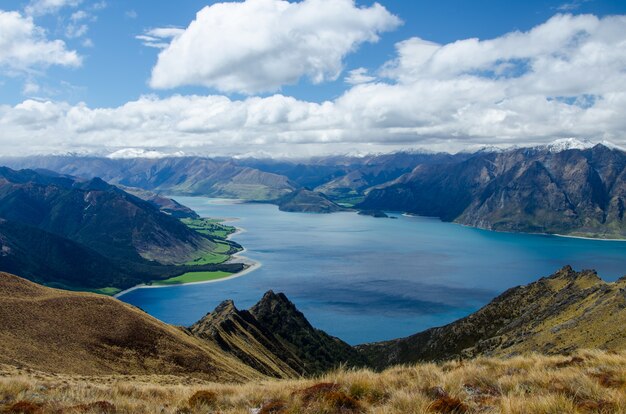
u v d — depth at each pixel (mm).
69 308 82062
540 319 124312
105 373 63656
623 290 95688
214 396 19547
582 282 140500
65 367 60438
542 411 13422
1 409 17750
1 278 86312
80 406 18172
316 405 16375
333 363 155000
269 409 16938
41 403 19312
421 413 14406
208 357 85250
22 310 75250
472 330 149625
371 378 20016
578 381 16812
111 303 89875
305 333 168125
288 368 130250
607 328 82500
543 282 160125
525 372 20672
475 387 18531
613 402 13633
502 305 156750
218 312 151125
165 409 18438
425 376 20312
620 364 19875
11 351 59344
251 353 120188
